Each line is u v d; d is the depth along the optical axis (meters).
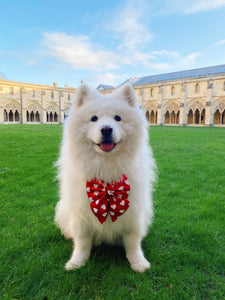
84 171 1.99
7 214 3.29
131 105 2.21
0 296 1.82
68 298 1.78
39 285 1.93
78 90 2.18
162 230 2.95
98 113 1.98
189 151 9.62
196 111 49.75
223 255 2.35
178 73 54.97
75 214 2.19
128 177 2.04
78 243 2.32
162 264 2.24
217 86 41.69
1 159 7.19
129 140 2.03
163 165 6.79
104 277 2.04
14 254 2.36
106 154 1.86
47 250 2.48
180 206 3.70
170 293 1.89
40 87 53.75
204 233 2.79
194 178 5.37
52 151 8.91
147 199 2.48
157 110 51.44
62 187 2.49
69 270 2.15
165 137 15.98
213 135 18.05
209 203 3.78
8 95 48.84
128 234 2.27
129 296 1.84
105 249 2.57
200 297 1.87
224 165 6.77
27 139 12.87
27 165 6.41
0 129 22.14
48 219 3.22
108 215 2.09
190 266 2.22
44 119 55.03
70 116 2.12
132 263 2.24
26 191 4.29
